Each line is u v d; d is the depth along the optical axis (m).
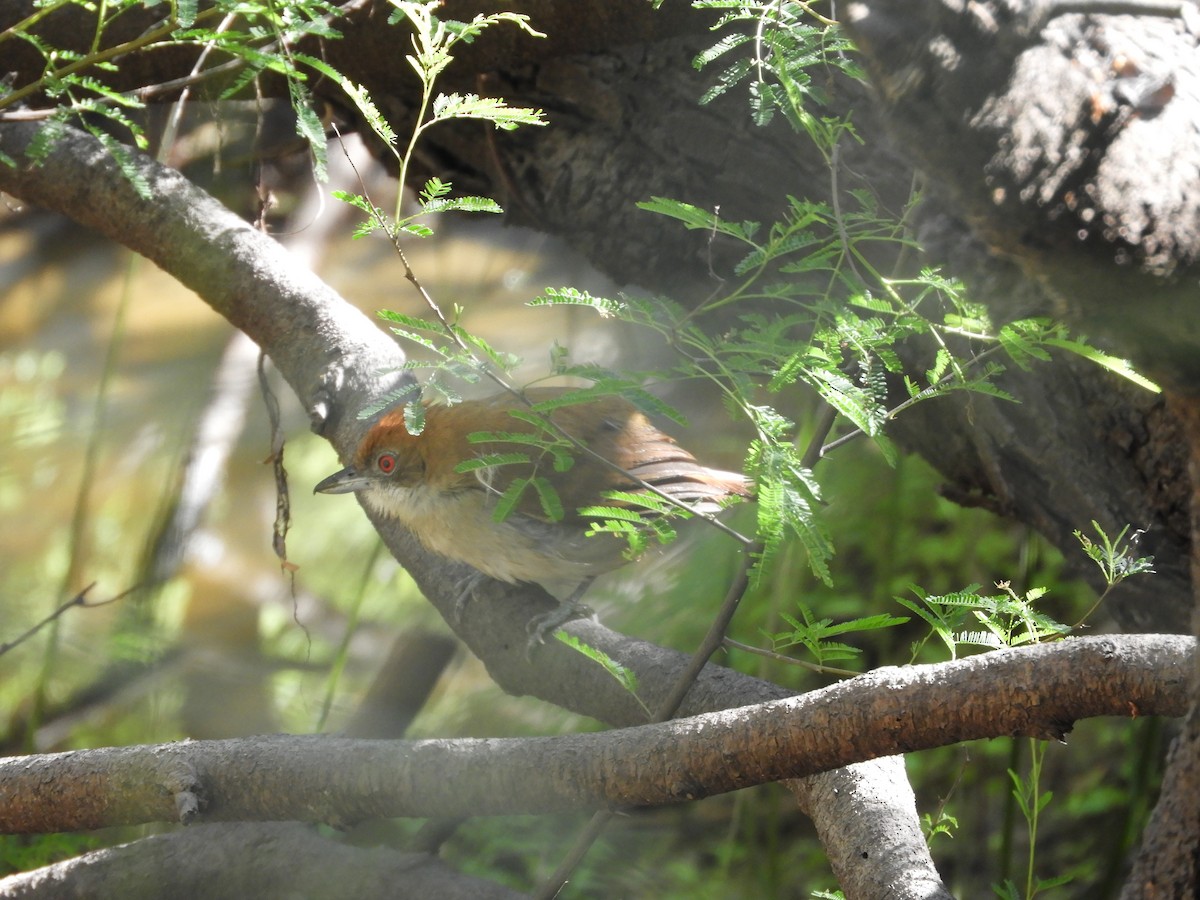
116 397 16.80
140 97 6.86
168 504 13.20
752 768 4.49
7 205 9.45
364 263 15.55
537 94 8.27
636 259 8.33
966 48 3.65
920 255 6.14
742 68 5.47
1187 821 3.67
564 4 7.56
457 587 7.65
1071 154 3.56
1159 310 3.64
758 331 5.39
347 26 8.07
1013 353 4.61
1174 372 3.78
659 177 7.95
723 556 12.09
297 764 5.21
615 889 10.86
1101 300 3.71
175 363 16.83
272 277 8.05
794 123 5.68
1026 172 3.57
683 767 4.59
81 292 17.09
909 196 6.24
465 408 7.90
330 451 18.75
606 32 7.64
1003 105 3.61
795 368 4.67
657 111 7.81
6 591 15.00
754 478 4.71
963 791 11.98
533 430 7.57
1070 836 11.63
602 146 8.20
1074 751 12.45
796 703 4.44
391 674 9.73
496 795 4.95
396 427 7.75
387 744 5.18
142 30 8.22
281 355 7.98
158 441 16.50
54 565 15.76
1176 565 6.79
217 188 10.30
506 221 9.21
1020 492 7.29
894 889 4.67
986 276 4.81
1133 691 3.92
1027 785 6.19
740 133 7.46
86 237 17.08
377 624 15.73
